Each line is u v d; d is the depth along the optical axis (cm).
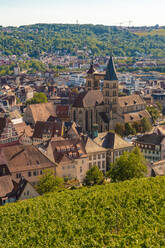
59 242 9019
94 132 18362
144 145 19988
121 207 11038
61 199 11512
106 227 10056
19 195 12531
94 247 8712
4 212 10488
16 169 13962
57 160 15650
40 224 9931
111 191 12075
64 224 9912
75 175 16025
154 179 13362
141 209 10969
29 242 9112
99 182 15275
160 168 16275
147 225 9919
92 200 11375
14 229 9825
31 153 14688
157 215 10544
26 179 14188
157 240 9050
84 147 17125
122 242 8650
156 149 19512
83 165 16625
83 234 9525
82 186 15025
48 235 9269
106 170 18062
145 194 11688
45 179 13450
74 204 11244
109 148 18050
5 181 12838
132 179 13575
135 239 8794
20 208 10700
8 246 8862
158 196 11750
